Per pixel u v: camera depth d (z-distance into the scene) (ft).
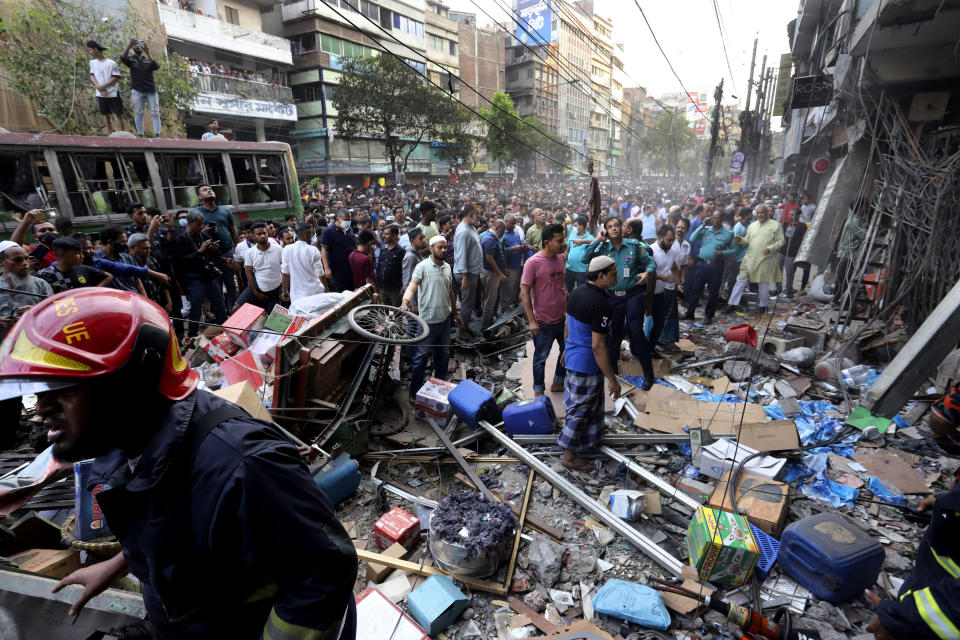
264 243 21.94
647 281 16.74
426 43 153.07
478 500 10.02
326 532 3.05
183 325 21.34
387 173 133.80
